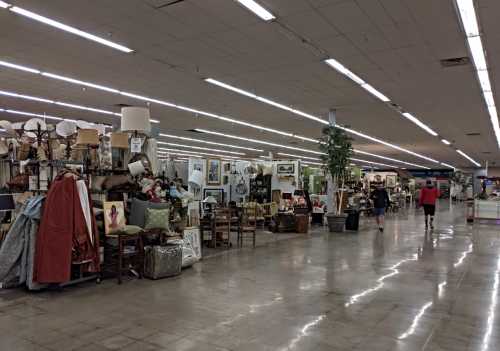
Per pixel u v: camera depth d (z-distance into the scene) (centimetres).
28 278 483
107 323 383
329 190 1223
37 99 1237
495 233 1138
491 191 2119
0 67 911
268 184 1259
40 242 482
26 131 587
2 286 494
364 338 353
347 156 1181
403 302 461
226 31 690
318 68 896
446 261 711
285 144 2473
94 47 779
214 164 1105
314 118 1534
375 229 1230
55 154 585
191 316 405
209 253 782
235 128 1823
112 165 634
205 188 1068
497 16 599
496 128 1706
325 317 407
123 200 619
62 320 390
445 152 2731
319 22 646
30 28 684
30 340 342
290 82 1018
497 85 999
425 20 630
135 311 419
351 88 1065
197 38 725
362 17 624
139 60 857
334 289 515
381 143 2253
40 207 491
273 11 608
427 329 376
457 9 591
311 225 1323
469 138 2019
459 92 1088
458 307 443
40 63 884
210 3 585
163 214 592
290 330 370
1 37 727
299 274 600
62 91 1133
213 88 1091
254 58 834
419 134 1900
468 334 364
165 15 627
